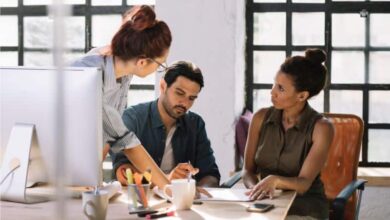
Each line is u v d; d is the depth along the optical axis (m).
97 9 3.89
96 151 1.76
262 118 2.49
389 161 3.78
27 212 1.71
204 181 2.49
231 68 3.49
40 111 1.78
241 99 3.74
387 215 3.45
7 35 3.99
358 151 2.79
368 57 3.79
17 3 3.96
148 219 1.67
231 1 3.47
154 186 2.13
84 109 1.74
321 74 2.32
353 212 2.69
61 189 0.61
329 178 2.81
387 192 3.44
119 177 2.25
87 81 1.73
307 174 2.25
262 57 3.85
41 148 1.81
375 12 3.76
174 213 1.75
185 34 3.52
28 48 3.98
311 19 3.80
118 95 2.20
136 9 1.98
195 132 2.54
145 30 1.96
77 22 3.91
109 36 3.88
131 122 2.46
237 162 3.59
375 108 3.80
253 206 1.82
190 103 2.40
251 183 2.38
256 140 2.50
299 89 2.30
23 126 1.80
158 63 2.00
